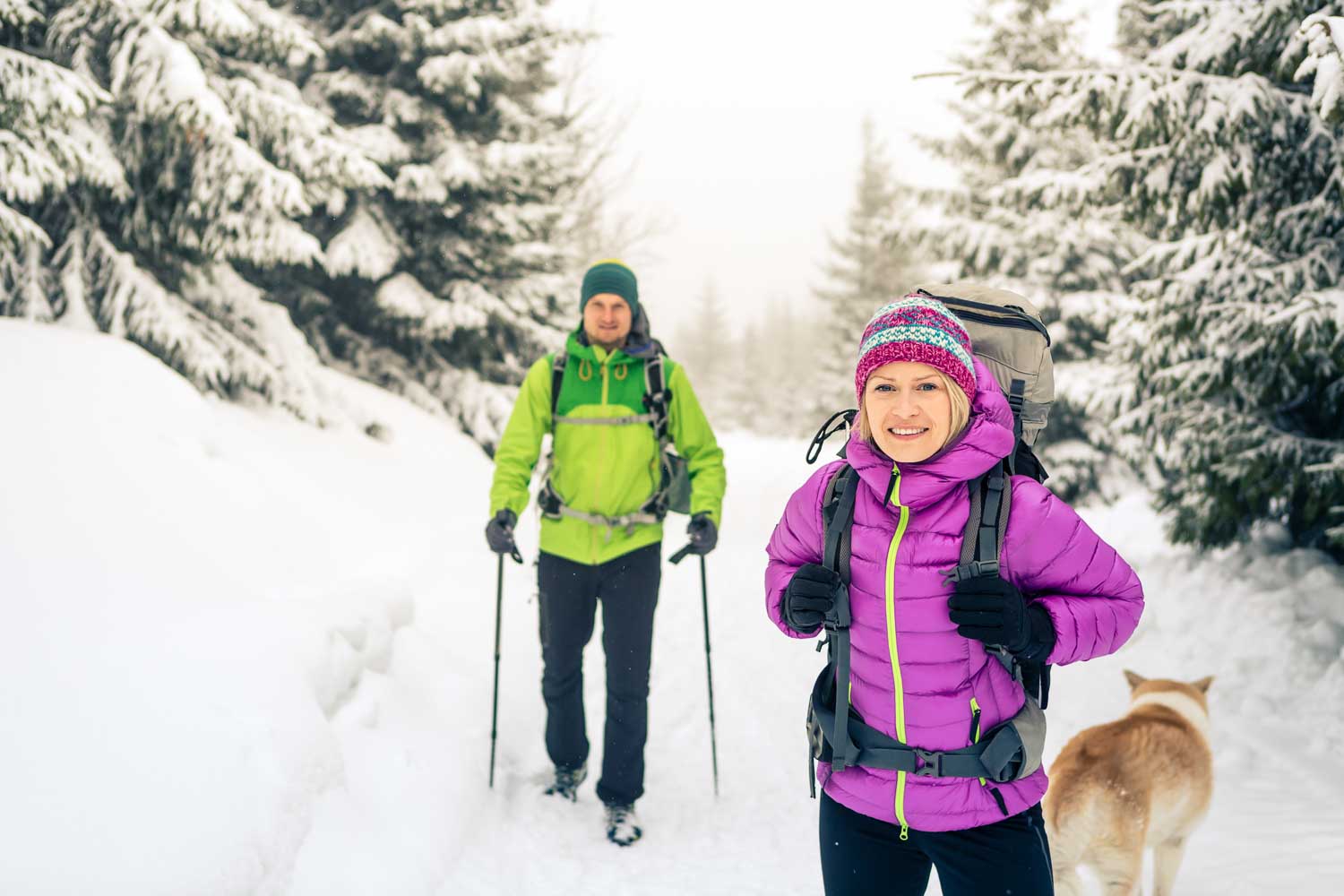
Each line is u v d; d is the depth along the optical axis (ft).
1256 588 19.63
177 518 14.29
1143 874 10.75
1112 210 26.21
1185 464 20.79
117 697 8.80
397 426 30.01
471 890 9.87
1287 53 13.17
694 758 14.42
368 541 19.15
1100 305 43.62
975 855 6.08
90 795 7.67
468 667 15.42
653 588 11.95
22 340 16.61
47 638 9.27
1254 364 18.28
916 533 6.03
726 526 37.42
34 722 8.13
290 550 16.20
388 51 35.99
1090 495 46.47
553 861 10.80
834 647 6.36
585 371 12.02
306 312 34.94
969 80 16.94
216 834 7.98
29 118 17.40
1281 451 18.30
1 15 18.75
